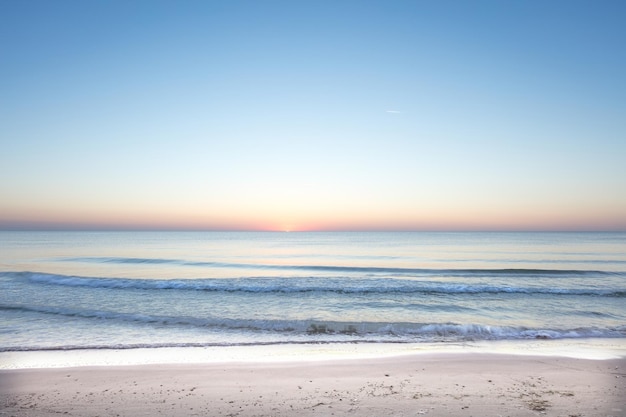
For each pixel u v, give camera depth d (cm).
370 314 1510
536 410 605
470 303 1745
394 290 2047
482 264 4012
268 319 1384
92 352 1000
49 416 593
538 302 1778
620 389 715
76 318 1404
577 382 759
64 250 6197
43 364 895
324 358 943
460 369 852
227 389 720
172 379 781
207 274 3081
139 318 1398
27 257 4662
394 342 1113
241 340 1129
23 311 1512
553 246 7562
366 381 767
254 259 4688
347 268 3491
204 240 11681
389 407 621
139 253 5644
